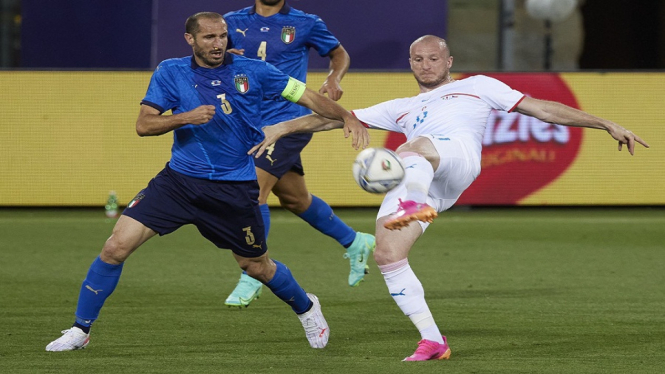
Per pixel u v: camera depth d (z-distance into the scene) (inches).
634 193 1676.9
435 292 964.0
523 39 2384.4
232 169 680.4
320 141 1649.9
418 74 727.1
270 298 939.3
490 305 893.8
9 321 803.4
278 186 976.3
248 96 672.4
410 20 1749.5
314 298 708.7
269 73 677.9
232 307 882.8
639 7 2456.9
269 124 948.0
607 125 681.0
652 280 1038.4
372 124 739.4
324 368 631.2
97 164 1638.8
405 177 634.2
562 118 693.9
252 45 959.6
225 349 698.2
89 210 1665.8
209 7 1737.2
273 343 723.4
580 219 1574.8
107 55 1776.6
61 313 840.9
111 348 698.8
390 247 652.7
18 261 1152.2
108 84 1628.9
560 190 1672.0
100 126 1633.9
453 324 804.0
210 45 657.0
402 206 611.2
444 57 723.4
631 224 1519.4
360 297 945.5
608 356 675.4
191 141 674.2
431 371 621.6
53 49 1782.7
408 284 654.5
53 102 1628.9
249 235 692.1
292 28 962.7
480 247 1280.8
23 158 1633.9
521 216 1609.3
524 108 703.7
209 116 633.6
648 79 1663.4
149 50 1774.1
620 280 1037.8
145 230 679.1
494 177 1664.6
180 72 668.1
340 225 981.8
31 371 617.6
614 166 1672.0
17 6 2073.1
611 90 1660.9
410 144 673.6
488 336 752.3
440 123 704.4
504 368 632.4
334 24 1744.6
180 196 679.7
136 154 1638.8
